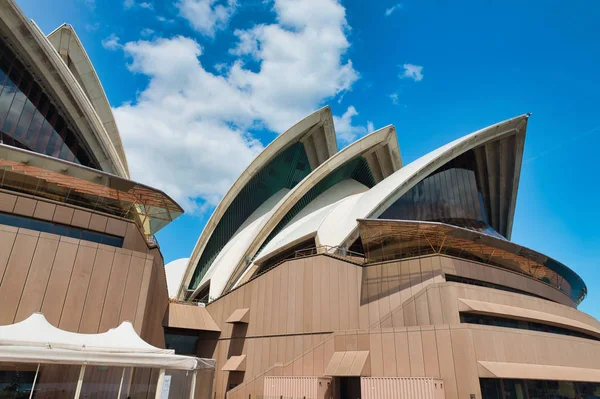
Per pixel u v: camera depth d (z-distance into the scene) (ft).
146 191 61.16
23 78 81.10
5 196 50.57
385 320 69.92
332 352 66.90
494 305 64.69
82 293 50.67
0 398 31.96
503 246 82.23
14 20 73.15
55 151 87.51
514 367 53.88
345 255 92.68
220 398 89.66
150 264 58.95
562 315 74.28
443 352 55.67
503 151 125.49
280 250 106.63
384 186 110.52
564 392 58.08
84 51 101.35
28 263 47.62
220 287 116.57
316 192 139.23
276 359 81.56
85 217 56.08
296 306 82.99
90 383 35.63
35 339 33.99
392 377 53.88
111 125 108.47
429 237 80.69
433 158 109.19
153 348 39.78
